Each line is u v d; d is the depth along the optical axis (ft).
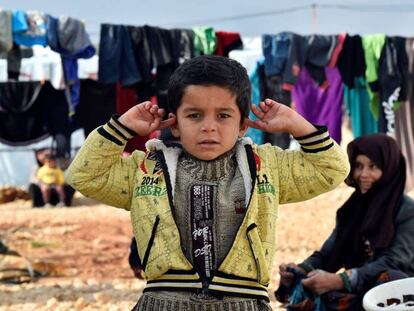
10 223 52.75
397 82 30.89
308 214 54.08
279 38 30.22
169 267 10.48
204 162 10.91
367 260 18.01
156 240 10.59
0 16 27.50
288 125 10.98
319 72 30.94
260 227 10.75
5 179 81.30
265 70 30.25
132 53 29.27
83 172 11.04
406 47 31.14
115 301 26.89
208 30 29.68
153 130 11.07
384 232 17.46
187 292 10.49
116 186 11.18
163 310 10.50
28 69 33.68
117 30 29.19
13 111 33.32
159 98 29.86
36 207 66.90
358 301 17.11
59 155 33.68
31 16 27.78
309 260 18.74
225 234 10.64
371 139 17.98
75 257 37.68
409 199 17.93
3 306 25.96
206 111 10.52
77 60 29.55
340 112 31.37
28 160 82.12
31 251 39.11
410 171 32.86
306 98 31.35
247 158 10.93
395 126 32.68
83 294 28.25
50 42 27.91
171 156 11.00
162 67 29.81
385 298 13.61
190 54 29.60
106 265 35.55
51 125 33.55
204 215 10.65
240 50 30.91
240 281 10.52
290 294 18.28
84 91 32.12
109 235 47.26
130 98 31.48
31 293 28.40
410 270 17.54
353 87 30.94
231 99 10.53
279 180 11.15
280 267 18.39
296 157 11.23
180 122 10.71
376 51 30.71
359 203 18.30
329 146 11.03
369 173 17.79
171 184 10.78
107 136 10.94
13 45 28.58
